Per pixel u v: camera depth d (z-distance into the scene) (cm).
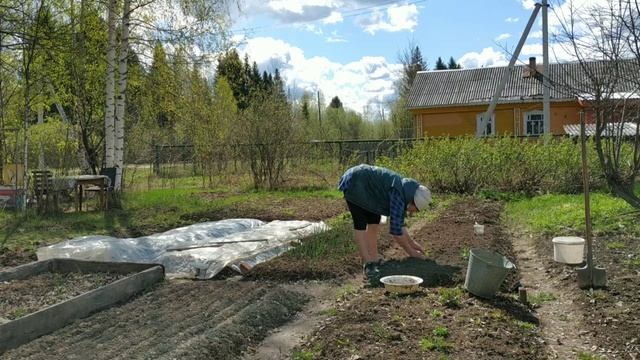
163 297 660
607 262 758
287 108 1936
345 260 805
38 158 2039
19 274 741
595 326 541
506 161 1546
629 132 1045
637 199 598
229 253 841
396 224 716
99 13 1703
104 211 1427
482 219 1143
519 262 831
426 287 660
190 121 1816
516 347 480
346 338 500
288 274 751
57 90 1991
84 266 769
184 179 2383
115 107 1680
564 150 1495
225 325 544
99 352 489
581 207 1120
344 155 2048
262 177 1933
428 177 1605
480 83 3209
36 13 1501
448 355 459
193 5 1591
